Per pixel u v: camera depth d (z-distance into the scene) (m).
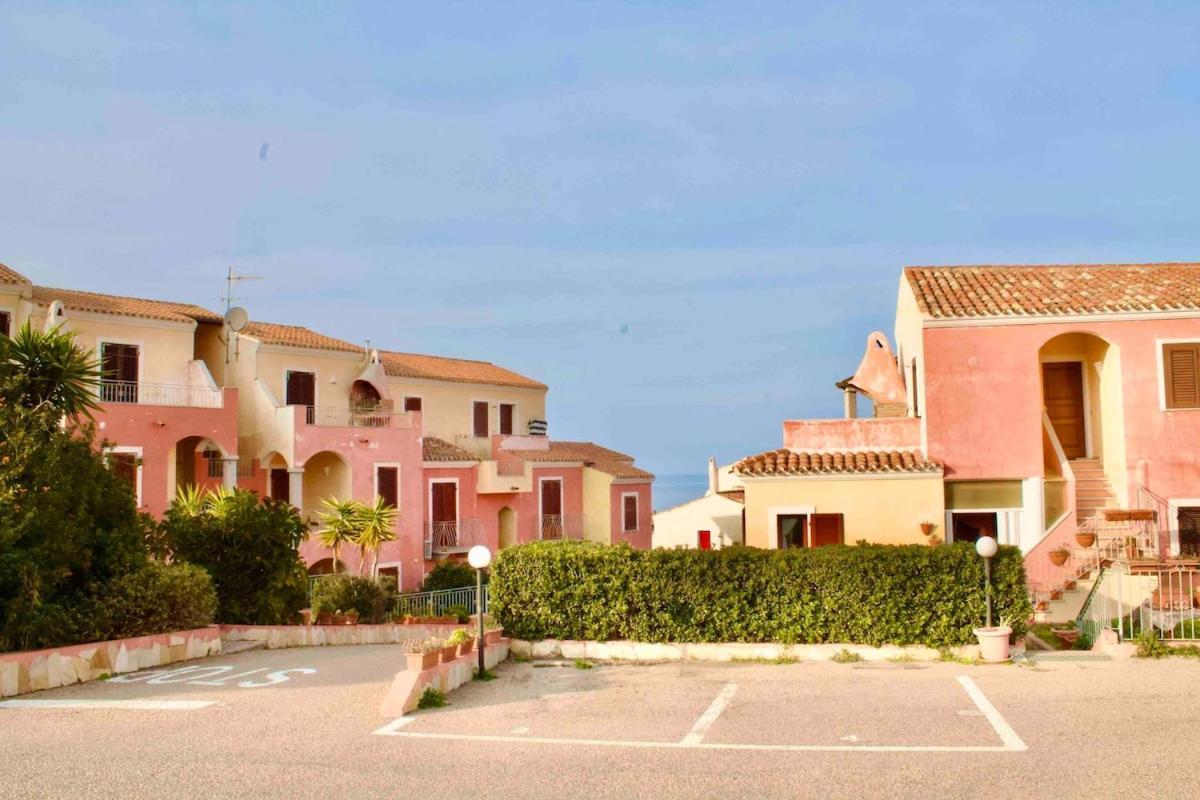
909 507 22.28
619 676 15.36
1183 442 22.09
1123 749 10.50
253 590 23.67
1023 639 16.84
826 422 24.14
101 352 33.31
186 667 17.05
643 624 17.06
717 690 14.05
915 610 16.48
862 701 13.12
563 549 17.59
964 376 22.77
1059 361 24.83
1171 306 22.23
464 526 43.22
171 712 12.69
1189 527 21.98
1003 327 22.77
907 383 26.86
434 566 41.72
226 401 34.97
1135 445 22.23
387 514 33.97
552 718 12.32
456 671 14.38
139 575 17.66
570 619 17.28
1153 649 15.85
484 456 48.59
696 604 16.98
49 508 16.34
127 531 18.28
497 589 17.66
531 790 9.30
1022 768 9.92
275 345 38.88
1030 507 22.28
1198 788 9.20
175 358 35.56
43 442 16.89
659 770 9.95
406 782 9.55
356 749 10.77
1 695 13.79
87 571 17.33
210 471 36.66
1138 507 21.97
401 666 16.98
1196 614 18.00
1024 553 21.64
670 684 14.59
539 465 47.53
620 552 17.28
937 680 14.48
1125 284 24.30
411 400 46.00
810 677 14.96
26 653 14.34
